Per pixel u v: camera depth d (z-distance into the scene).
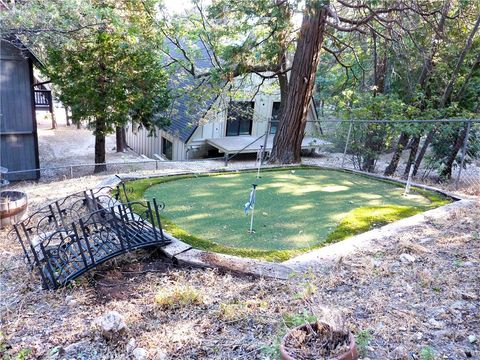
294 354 1.85
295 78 9.76
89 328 2.75
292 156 10.11
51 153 17.16
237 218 5.02
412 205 5.70
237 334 2.63
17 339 2.65
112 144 21.30
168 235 4.32
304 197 6.07
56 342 2.60
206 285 3.38
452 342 2.44
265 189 6.49
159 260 3.95
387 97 10.70
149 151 19.31
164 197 5.86
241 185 6.72
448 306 2.86
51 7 7.75
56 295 3.28
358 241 4.19
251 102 16.08
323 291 3.15
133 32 9.48
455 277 3.31
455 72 9.98
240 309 2.91
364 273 3.46
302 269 3.56
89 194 5.91
